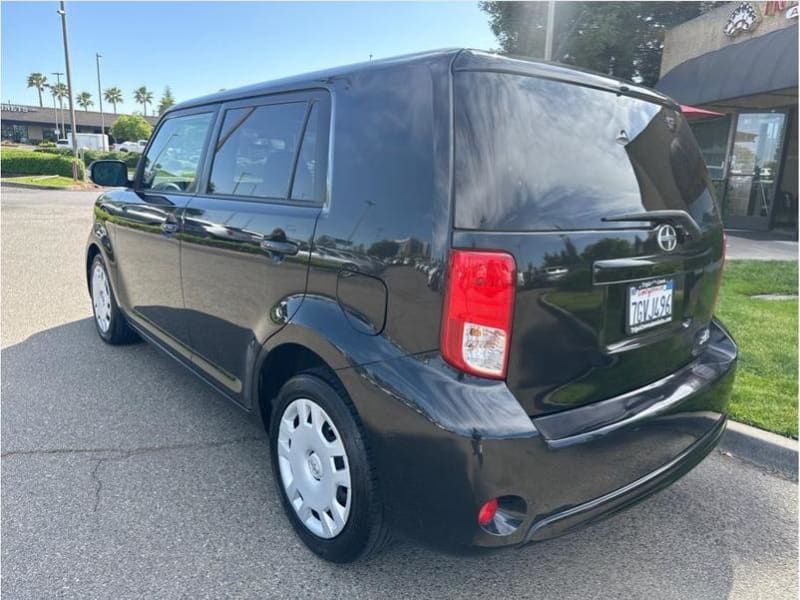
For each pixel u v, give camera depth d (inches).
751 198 514.6
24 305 240.5
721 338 111.2
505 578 94.0
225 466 123.2
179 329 138.3
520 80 81.4
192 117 140.5
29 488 113.9
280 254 97.7
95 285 196.1
